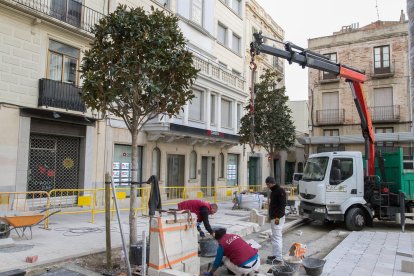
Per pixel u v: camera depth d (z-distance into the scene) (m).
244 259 5.90
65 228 9.77
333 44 31.64
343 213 11.94
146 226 10.32
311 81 32.53
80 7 15.06
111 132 16.31
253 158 30.28
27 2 13.19
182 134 19.05
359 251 8.48
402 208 11.93
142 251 6.10
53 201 13.84
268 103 17.53
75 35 14.71
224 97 23.83
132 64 6.71
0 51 12.47
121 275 6.01
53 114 13.68
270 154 17.94
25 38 13.19
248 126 17.52
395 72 29.03
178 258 6.21
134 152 7.19
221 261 6.09
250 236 10.25
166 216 6.24
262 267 7.09
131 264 6.54
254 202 15.57
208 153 23.19
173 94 7.30
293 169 38.06
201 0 22.92
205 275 6.04
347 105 30.81
